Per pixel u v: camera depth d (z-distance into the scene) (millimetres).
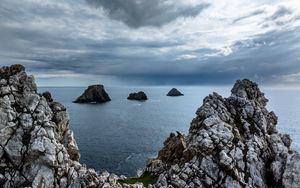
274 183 42781
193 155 43938
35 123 36188
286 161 42875
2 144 34562
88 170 36969
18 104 37250
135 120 175875
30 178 33875
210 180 41469
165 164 51281
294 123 158625
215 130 45500
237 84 56062
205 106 50188
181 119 183000
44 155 34344
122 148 104500
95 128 143625
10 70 39594
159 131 140000
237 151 43406
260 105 54562
